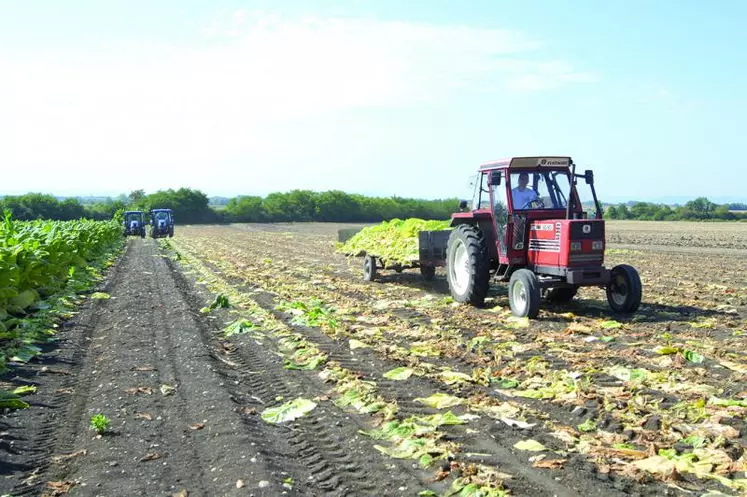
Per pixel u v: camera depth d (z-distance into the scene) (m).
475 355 7.70
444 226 16.30
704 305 11.10
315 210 78.75
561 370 6.88
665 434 5.04
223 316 10.75
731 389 6.15
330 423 5.46
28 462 4.63
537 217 10.45
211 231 53.25
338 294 12.86
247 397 6.23
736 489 4.12
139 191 87.06
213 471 4.45
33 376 6.84
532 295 9.59
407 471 4.48
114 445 4.94
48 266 12.24
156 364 7.38
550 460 4.57
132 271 18.52
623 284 9.99
